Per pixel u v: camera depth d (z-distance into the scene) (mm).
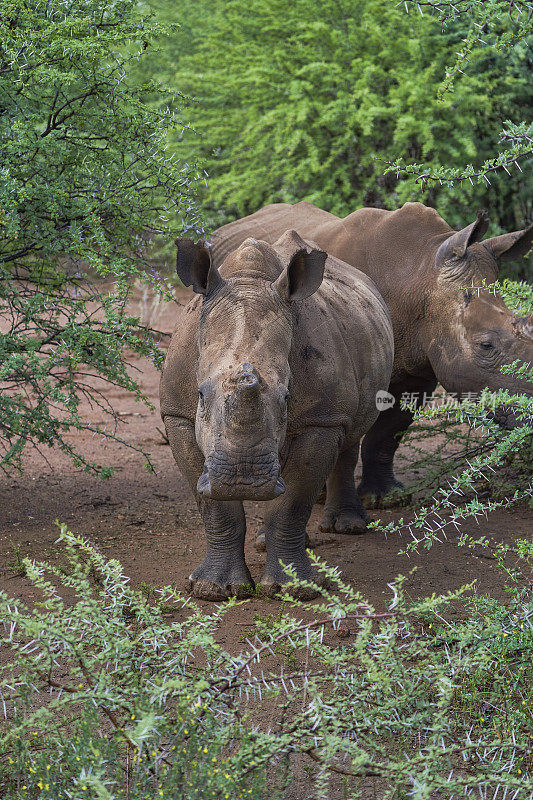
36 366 17844
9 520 20578
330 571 10250
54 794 9086
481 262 20953
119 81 18750
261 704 12047
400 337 21891
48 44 18250
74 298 18969
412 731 10672
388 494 22938
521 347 19984
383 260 22250
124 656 9812
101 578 15773
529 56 38188
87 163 19438
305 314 15977
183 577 17391
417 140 40969
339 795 10305
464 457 22578
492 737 11102
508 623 12539
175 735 9305
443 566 18344
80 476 24672
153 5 53531
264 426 12430
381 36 41688
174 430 16172
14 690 10789
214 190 44281
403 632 13945
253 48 45938
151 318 43719
